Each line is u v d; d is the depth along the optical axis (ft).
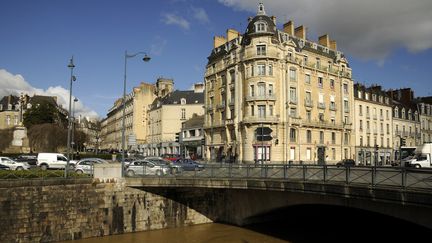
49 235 67.77
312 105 172.76
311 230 75.97
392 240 66.69
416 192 42.96
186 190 82.58
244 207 79.10
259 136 75.25
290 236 70.90
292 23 175.52
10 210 64.54
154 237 72.02
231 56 171.12
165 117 249.55
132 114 294.25
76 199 71.31
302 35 180.14
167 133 247.70
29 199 66.54
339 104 189.47
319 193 55.77
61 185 70.08
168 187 80.48
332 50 195.52
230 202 83.20
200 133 210.38
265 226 80.12
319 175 57.98
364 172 50.37
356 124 199.00
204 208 84.48
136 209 76.89
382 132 216.33
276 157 153.17
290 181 60.59
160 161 108.58
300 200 63.98
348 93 195.62
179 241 68.80
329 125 178.19
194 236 72.13
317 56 181.68
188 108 249.14
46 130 184.14
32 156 139.13
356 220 78.23
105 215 73.87
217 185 71.61
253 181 66.74
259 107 156.76
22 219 65.51
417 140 246.27
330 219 82.84
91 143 404.36
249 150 155.02
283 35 168.66
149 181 76.69
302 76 170.50
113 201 74.95
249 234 72.84
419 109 255.29
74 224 70.54
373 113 212.23
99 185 74.02
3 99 308.60
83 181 72.49
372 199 48.01
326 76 183.73
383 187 46.78
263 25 160.25
